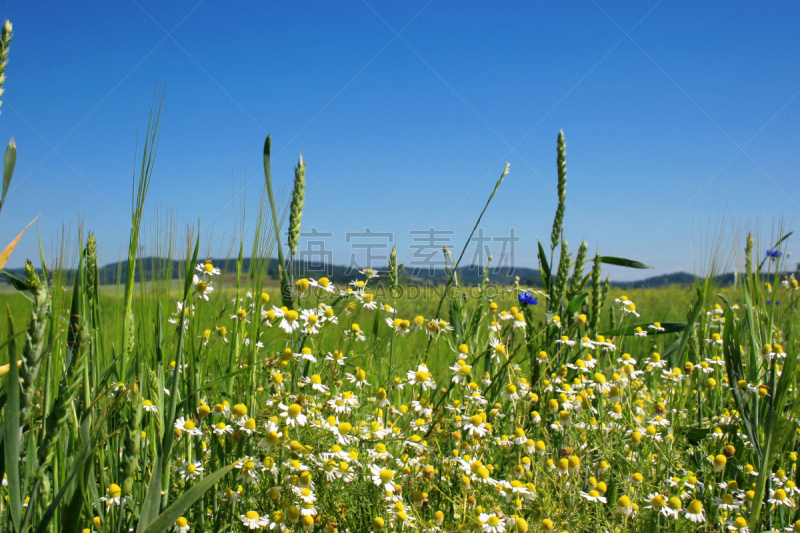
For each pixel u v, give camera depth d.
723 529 2.11
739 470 2.63
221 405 2.06
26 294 1.81
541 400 2.89
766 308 3.36
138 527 1.42
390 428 2.62
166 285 2.14
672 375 3.20
